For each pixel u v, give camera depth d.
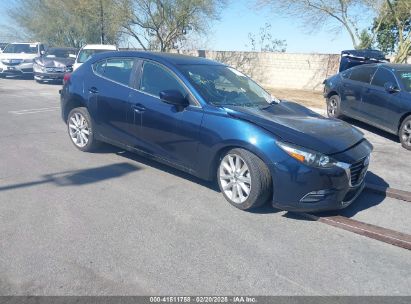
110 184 4.68
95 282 2.79
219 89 4.71
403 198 4.72
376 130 9.20
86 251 3.18
